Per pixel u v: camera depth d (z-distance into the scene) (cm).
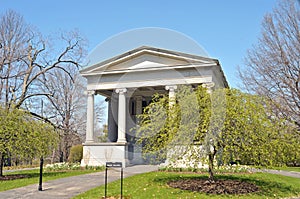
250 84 2219
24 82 2478
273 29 2114
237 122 1014
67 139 3034
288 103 1894
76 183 1241
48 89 2730
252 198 948
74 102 2827
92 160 1950
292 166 2395
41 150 1395
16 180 1364
